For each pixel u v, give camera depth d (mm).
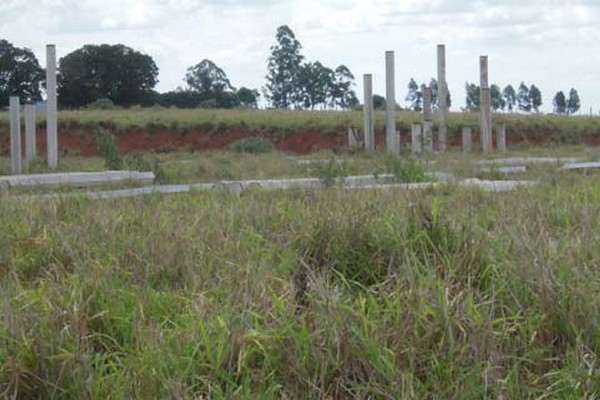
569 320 4215
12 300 4516
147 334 4168
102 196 9164
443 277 4754
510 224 5555
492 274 4746
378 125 30234
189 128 31859
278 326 4074
